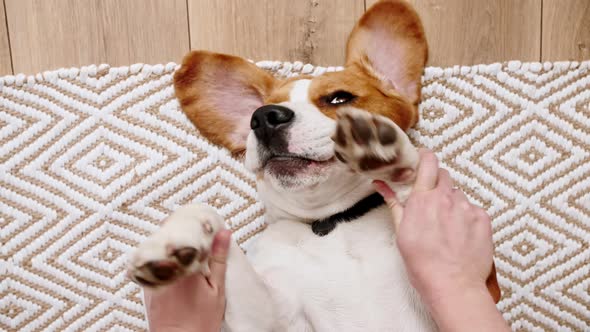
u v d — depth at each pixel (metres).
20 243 1.34
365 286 0.95
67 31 1.34
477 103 1.32
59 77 1.33
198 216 0.80
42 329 1.34
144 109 1.34
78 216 1.34
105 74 1.33
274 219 1.11
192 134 1.34
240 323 0.90
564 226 1.32
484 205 1.33
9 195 1.33
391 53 1.20
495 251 1.33
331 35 1.34
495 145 1.32
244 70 1.21
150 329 0.83
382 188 0.90
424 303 0.92
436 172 0.85
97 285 1.35
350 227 1.01
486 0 1.33
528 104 1.32
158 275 0.69
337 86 1.03
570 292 1.33
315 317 0.96
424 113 1.33
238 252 0.91
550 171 1.32
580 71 1.32
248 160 0.99
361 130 0.74
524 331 1.33
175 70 1.33
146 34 1.34
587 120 1.32
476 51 1.33
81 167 1.34
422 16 1.33
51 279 1.34
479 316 0.76
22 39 1.34
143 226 1.34
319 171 0.95
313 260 0.99
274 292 0.96
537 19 1.33
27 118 1.33
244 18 1.35
